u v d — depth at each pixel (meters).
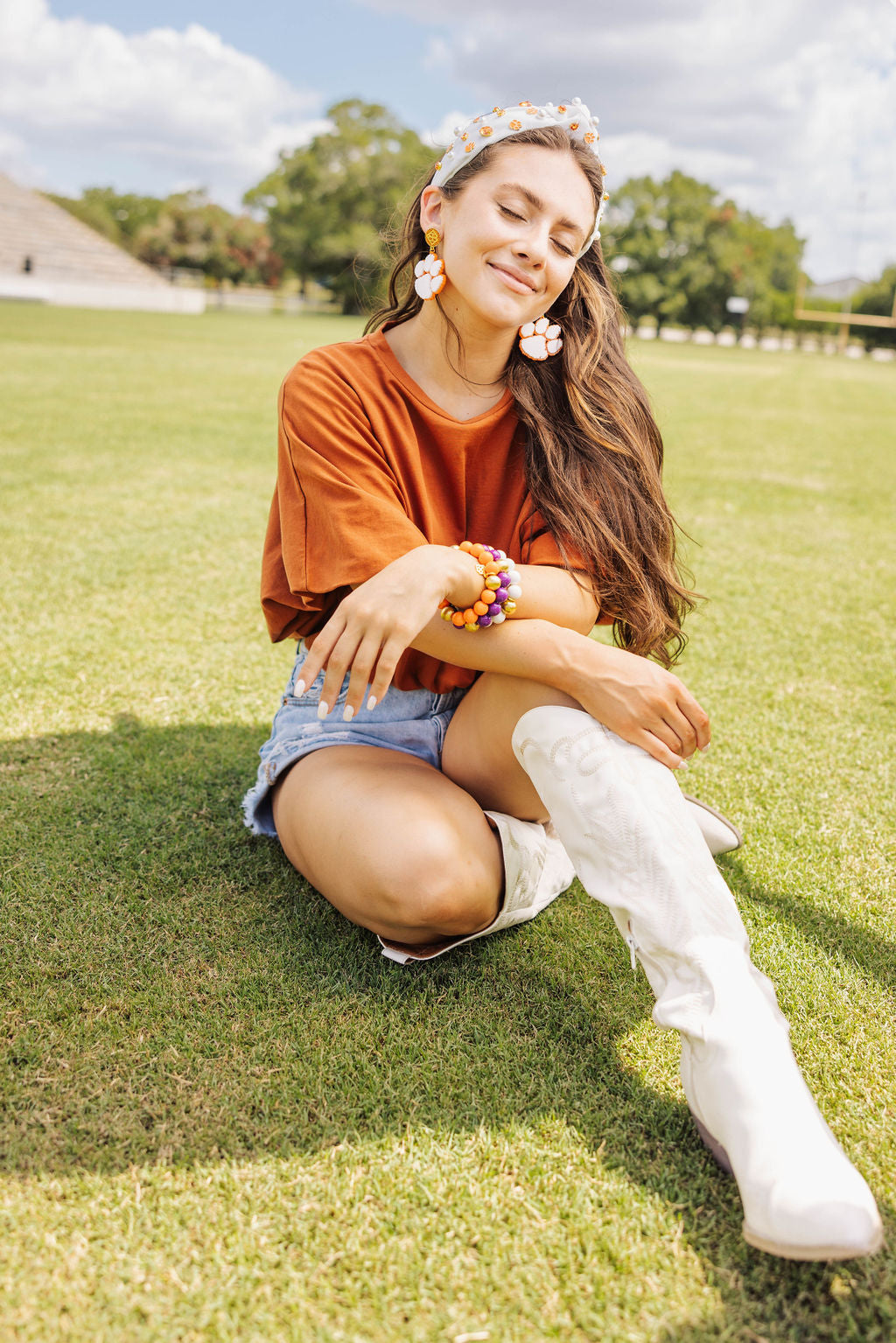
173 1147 1.16
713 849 1.81
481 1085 1.28
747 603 3.73
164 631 3.03
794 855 1.91
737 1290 1.02
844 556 4.59
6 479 5.18
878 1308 1.00
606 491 1.52
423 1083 1.28
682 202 62.97
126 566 3.70
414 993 1.45
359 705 1.28
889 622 3.56
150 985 1.45
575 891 1.79
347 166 55.91
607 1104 1.26
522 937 1.62
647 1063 1.34
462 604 1.34
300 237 57.19
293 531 1.45
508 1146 1.18
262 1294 0.99
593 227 1.46
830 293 80.56
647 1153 1.18
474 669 1.55
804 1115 1.06
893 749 2.45
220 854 1.82
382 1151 1.17
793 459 7.94
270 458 6.29
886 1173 1.16
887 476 7.25
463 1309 0.99
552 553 1.49
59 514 4.47
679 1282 1.02
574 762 1.25
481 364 1.52
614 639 1.71
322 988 1.46
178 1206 1.09
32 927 1.57
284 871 1.77
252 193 69.94
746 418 11.52
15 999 1.40
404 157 55.34
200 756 2.21
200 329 25.14
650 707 1.26
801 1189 0.99
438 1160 1.16
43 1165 1.13
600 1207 1.11
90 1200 1.09
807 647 3.23
